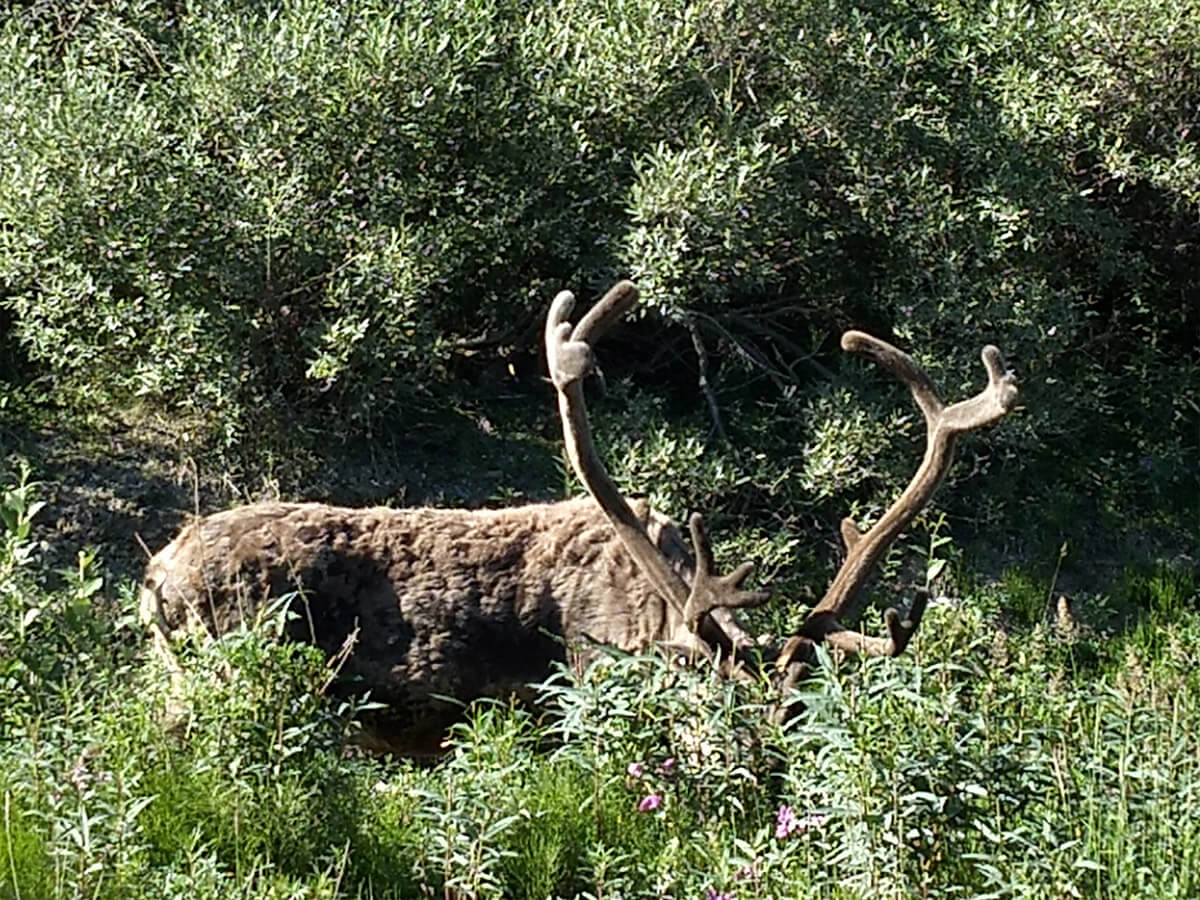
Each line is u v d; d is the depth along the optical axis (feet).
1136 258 41.86
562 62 37.91
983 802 20.49
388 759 24.72
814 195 39.63
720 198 35.40
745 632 24.31
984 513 38.81
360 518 25.14
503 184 36.94
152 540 33.12
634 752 22.08
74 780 19.20
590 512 25.40
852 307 40.22
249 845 20.45
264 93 35.63
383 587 24.81
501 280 37.78
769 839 20.99
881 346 24.68
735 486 35.73
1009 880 19.47
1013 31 41.09
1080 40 40.96
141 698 22.12
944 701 20.97
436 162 36.83
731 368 38.88
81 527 32.89
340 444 35.65
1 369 35.70
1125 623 37.70
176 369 33.76
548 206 37.73
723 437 36.83
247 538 24.50
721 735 21.98
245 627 22.63
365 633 24.63
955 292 38.60
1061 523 39.45
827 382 38.37
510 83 37.65
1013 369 39.01
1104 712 23.75
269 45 35.63
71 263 33.63
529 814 21.30
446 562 24.95
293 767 21.27
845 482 36.35
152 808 20.44
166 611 24.22
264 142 35.37
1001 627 36.81
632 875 20.95
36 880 18.86
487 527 25.32
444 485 35.83
